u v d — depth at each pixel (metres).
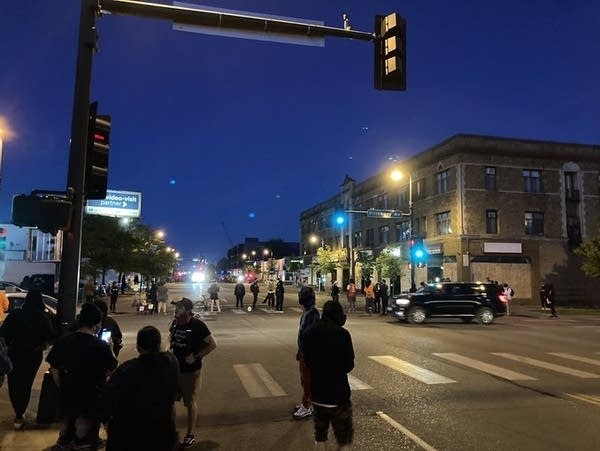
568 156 44.31
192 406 6.72
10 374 7.14
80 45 7.83
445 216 44.22
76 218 7.55
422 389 9.80
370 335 18.88
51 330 7.36
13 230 43.50
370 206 60.03
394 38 8.74
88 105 7.81
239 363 12.76
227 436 7.07
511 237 42.38
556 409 8.35
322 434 5.57
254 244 172.75
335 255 64.06
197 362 6.78
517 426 7.40
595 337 18.86
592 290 43.56
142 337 4.17
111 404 4.00
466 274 41.09
